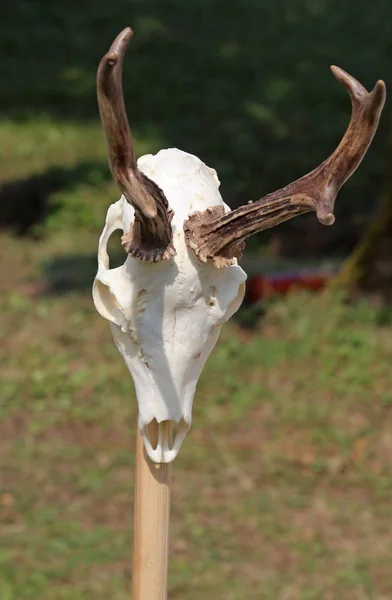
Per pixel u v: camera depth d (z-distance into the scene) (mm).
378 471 7383
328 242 11938
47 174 13602
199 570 6199
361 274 9852
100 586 6008
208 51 18984
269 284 9938
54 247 11734
